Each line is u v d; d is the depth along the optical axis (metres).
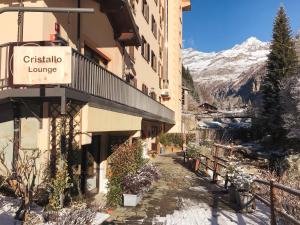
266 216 11.05
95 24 14.98
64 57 8.51
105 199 13.12
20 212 7.76
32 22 10.54
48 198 9.11
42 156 9.62
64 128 9.72
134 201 12.47
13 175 8.86
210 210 11.92
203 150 25.94
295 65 52.25
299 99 38.50
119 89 14.45
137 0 25.92
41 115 9.72
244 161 38.47
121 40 18.78
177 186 16.55
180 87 51.12
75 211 7.82
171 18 45.41
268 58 54.91
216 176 17.47
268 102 53.31
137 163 14.75
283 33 54.50
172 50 45.16
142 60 27.94
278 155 38.69
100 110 11.27
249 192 11.80
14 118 9.76
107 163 15.75
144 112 20.61
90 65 10.83
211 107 106.38
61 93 8.55
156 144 38.00
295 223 7.31
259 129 57.91
